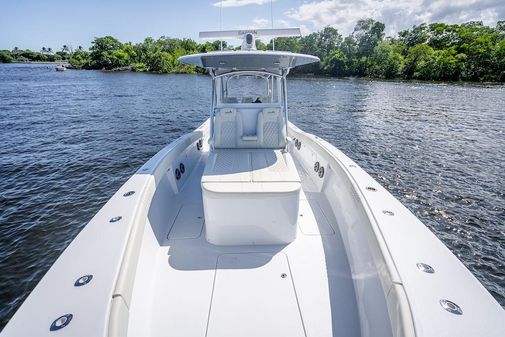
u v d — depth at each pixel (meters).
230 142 3.54
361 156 9.55
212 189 2.29
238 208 2.33
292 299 1.98
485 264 4.75
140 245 1.91
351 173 2.70
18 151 10.20
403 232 1.83
